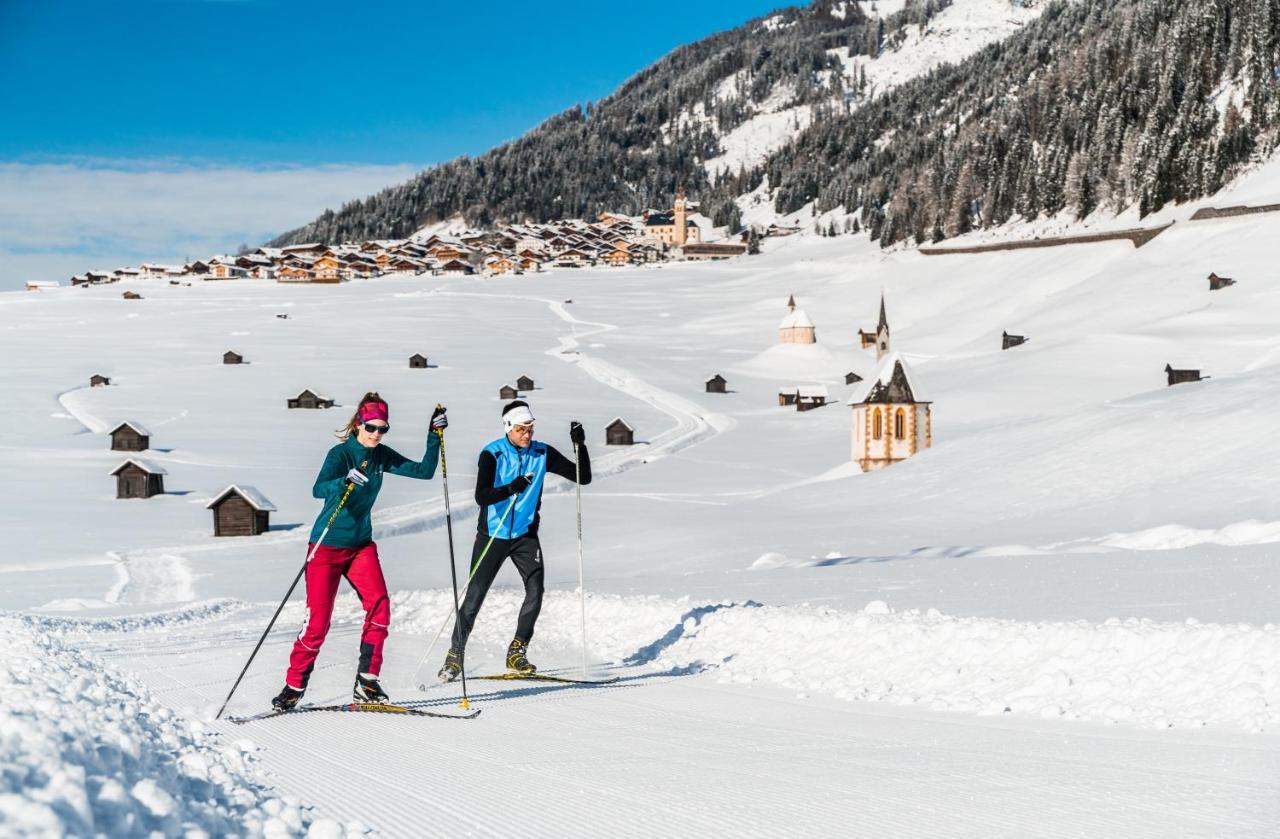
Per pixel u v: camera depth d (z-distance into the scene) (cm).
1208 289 10912
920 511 3212
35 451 6631
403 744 592
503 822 420
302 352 12175
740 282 19775
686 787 480
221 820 332
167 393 9419
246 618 1591
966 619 891
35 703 374
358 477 719
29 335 13225
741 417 9125
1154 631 735
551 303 17550
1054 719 632
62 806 261
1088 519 2638
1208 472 2866
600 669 948
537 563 889
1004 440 3994
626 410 9269
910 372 5878
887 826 410
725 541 2989
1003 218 18125
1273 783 457
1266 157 14350
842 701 725
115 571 3238
